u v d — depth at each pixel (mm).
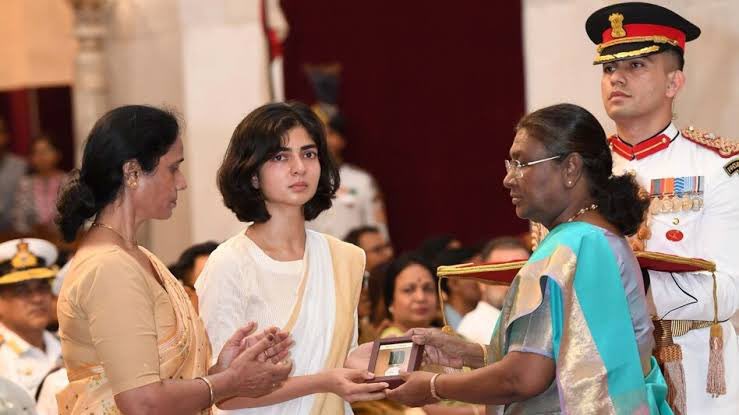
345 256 5496
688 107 9023
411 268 7742
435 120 11531
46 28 14781
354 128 11805
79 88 12922
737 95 8859
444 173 11508
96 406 4605
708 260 5570
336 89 11766
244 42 11672
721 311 5508
